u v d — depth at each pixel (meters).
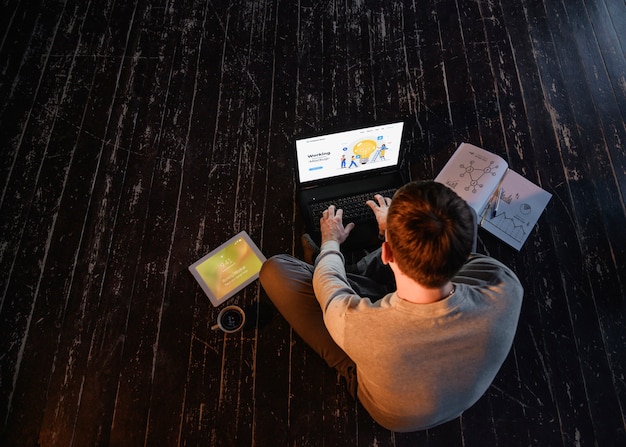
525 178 2.21
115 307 2.01
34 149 2.33
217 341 1.94
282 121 2.38
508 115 2.36
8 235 2.15
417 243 1.00
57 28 2.62
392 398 1.20
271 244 2.12
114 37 2.59
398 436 1.79
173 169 2.28
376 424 1.81
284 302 1.70
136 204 2.21
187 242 2.13
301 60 2.52
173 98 2.44
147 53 2.54
